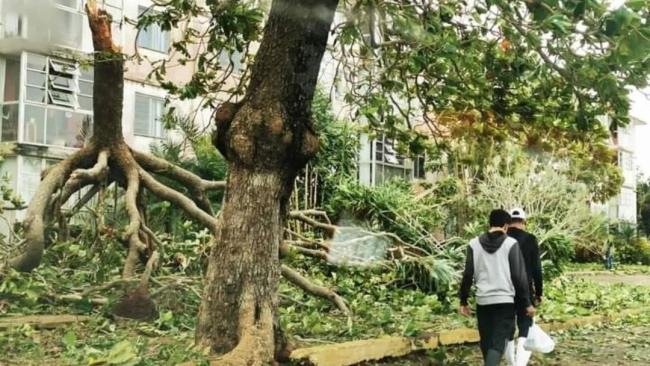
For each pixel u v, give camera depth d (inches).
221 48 394.9
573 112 349.7
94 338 308.3
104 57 402.0
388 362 334.0
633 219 2229.3
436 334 366.6
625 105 264.4
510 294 280.7
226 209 281.4
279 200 284.5
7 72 834.2
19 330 303.7
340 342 330.6
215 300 276.7
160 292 375.9
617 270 1408.7
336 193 623.8
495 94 376.8
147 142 890.7
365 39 381.7
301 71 274.2
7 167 828.6
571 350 404.5
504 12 268.7
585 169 831.7
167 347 279.6
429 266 494.0
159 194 451.2
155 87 895.7
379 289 491.8
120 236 435.5
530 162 723.4
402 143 435.8
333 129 781.9
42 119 841.5
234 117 279.1
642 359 379.6
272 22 275.3
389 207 562.3
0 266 396.5
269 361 267.0
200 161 758.5
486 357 275.1
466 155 666.8
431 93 395.9
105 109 444.5
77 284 415.2
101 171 440.8
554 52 269.1
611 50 229.6
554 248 647.8
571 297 585.6
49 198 426.6
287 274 395.2
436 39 326.6
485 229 576.7
